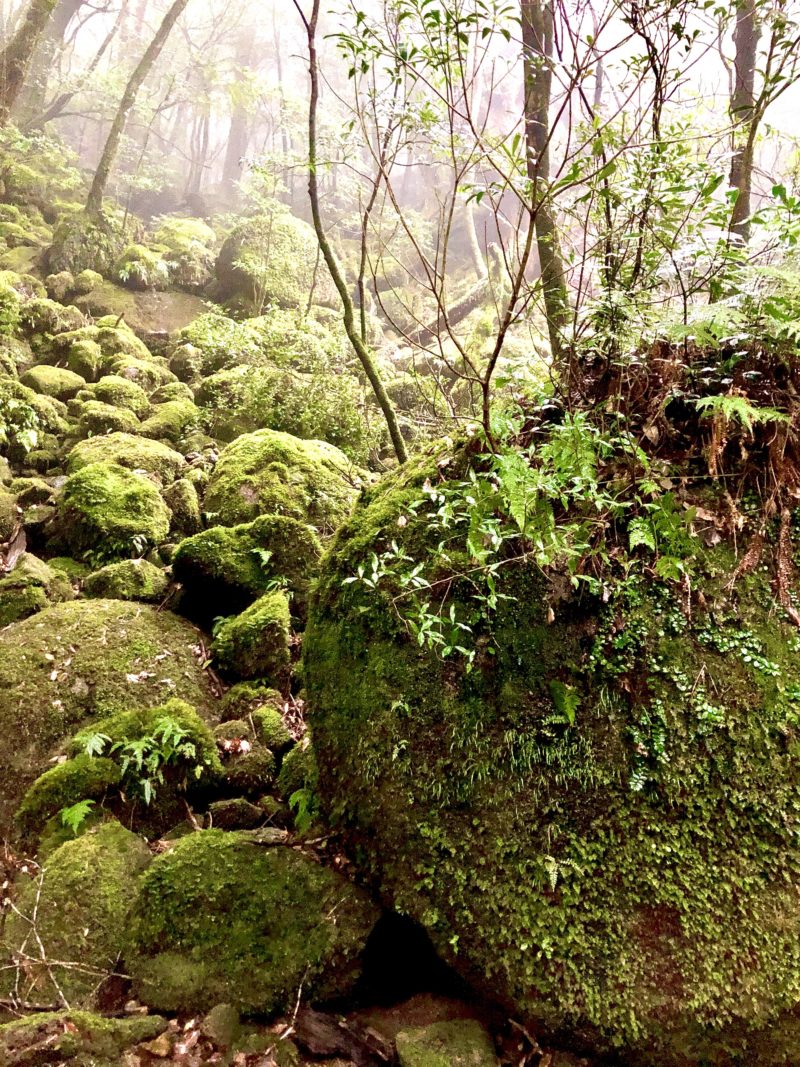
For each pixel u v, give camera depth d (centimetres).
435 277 305
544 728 229
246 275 1066
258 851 261
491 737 232
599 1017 198
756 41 379
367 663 256
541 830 219
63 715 341
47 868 267
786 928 193
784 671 218
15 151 1256
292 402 717
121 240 1099
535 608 245
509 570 251
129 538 484
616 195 255
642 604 236
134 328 961
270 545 451
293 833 284
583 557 237
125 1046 209
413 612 243
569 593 242
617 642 232
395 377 871
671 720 220
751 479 241
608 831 215
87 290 986
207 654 403
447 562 257
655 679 226
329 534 530
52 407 652
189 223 1323
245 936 235
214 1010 219
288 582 442
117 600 426
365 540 274
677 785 213
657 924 202
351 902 240
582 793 221
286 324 845
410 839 231
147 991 228
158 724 324
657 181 250
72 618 393
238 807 309
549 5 308
